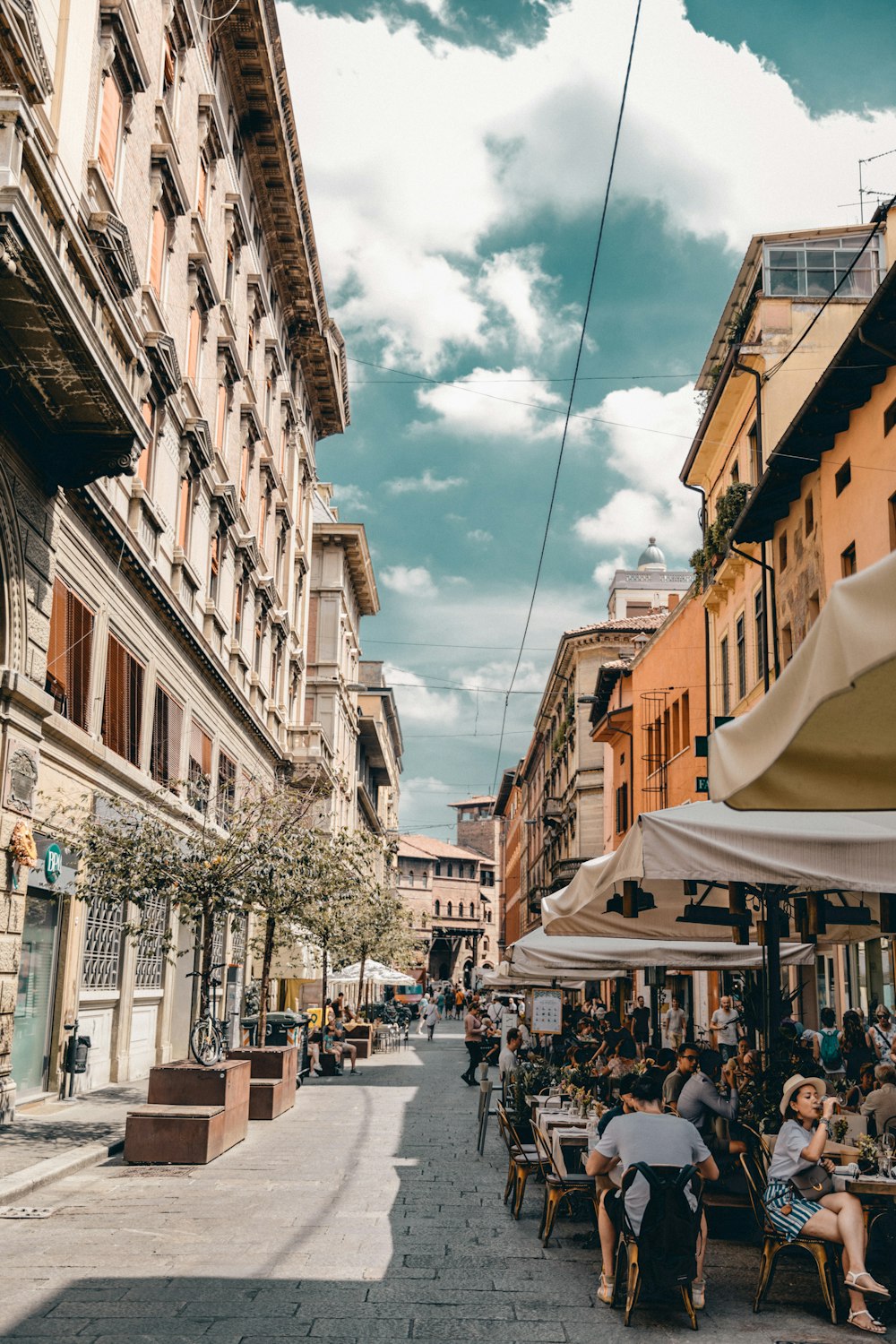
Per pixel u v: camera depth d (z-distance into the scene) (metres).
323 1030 29.78
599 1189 7.59
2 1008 13.98
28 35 12.03
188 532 25.02
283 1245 8.62
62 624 16.58
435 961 124.06
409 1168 12.53
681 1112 9.44
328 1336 6.41
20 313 12.27
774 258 25.23
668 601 53.00
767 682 23.55
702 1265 7.17
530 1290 7.52
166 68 22.67
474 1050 26.45
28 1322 6.55
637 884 11.76
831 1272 7.15
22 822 14.30
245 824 16.72
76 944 17.52
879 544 17.19
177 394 22.80
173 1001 24.73
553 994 21.56
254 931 32.28
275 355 36.34
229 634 29.48
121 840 15.21
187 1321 6.63
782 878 8.25
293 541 40.66
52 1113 15.60
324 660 53.34
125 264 17.20
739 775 4.79
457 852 124.06
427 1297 7.26
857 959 20.05
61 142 14.93
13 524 14.07
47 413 14.30
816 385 17.62
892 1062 12.64
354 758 65.75
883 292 14.76
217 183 27.52
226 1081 13.55
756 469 25.59
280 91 30.22
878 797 4.95
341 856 24.86
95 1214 9.65
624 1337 6.57
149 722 21.73
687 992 31.67
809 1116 7.45
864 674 3.62
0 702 13.81
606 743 46.50
